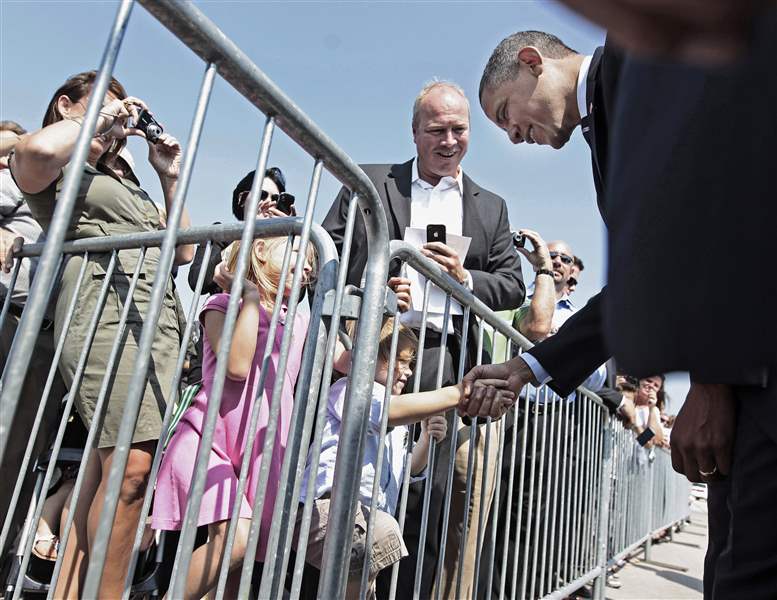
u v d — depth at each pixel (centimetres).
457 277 277
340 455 173
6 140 310
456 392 225
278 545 164
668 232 85
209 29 126
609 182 96
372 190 185
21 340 97
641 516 620
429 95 321
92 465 247
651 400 652
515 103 228
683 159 87
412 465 275
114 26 106
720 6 25
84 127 102
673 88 90
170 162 310
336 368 254
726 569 123
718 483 136
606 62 130
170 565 257
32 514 246
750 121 89
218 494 211
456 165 322
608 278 91
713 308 83
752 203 87
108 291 237
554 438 355
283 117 150
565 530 358
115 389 229
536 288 365
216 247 248
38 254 240
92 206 252
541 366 216
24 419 267
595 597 416
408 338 260
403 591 292
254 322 221
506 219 346
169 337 254
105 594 223
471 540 289
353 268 302
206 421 140
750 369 84
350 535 170
